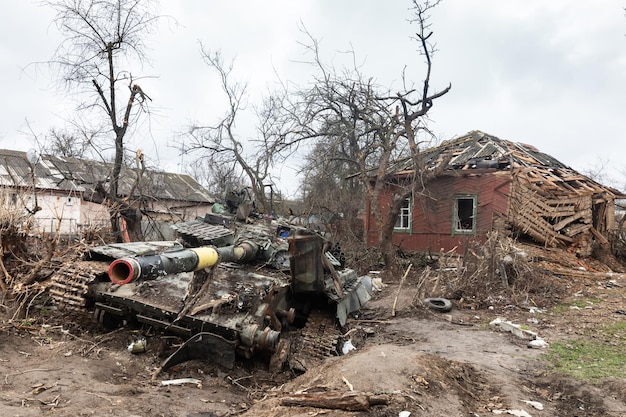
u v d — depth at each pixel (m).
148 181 16.36
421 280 12.05
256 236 7.98
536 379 6.07
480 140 20.34
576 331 8.70
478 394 5.35
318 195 21.02
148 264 4.00
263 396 5.37
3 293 7.46
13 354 5.57
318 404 4.49
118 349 6.27
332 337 7.57
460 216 19.59
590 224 16.69
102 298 6.75
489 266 12.34
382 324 9.63
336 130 18.05
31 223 8.90
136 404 4.52
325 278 7.90
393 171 18.19
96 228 10.36
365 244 18.92
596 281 13.70
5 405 4.05
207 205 29.47
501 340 8.21
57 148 19.92
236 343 6.06
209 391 5.37
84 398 4.43
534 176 16.41
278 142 18.38
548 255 15.23
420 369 5.35
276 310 7.07
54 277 7.05
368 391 4.71
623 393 5.40
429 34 13.50
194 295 6.44
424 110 14.08
